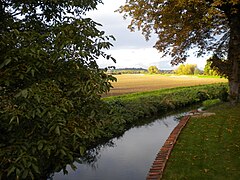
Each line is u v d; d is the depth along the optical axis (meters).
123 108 17.95
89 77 3.25
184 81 56.50
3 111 2.75
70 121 3.18
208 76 74.06
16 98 2.84
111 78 3.41
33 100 2.83
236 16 15.03
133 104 19.81
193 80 59.81
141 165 9.36
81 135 3.15
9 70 2.89
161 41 17.05
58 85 3.11
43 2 3.60
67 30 3.18
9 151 2.91
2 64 2.78
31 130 3.11
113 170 8.94
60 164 3.48
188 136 10.56
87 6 3.88
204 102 27.56
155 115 21.02
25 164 2.78
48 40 3.35
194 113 16.73
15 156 2.92
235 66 16.83
